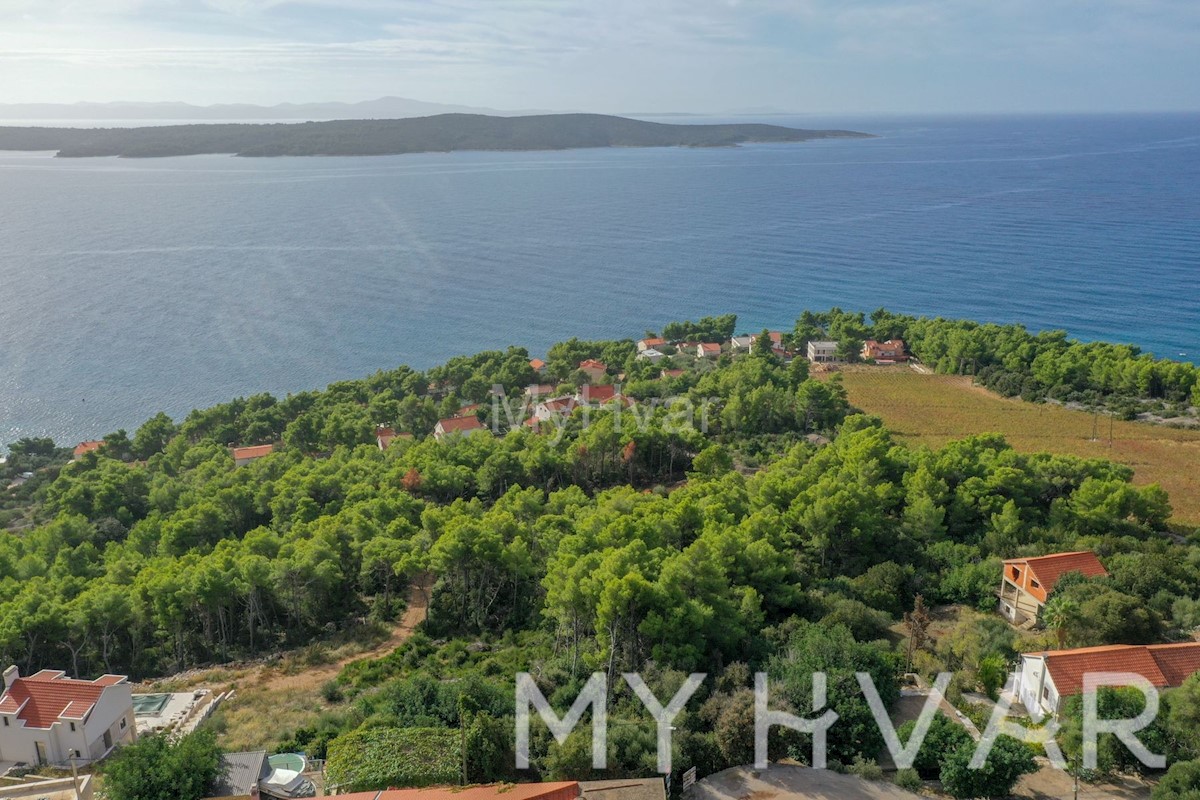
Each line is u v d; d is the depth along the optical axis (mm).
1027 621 76688
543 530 94062
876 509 92938
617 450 127688
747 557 78000
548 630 80750
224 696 71562
